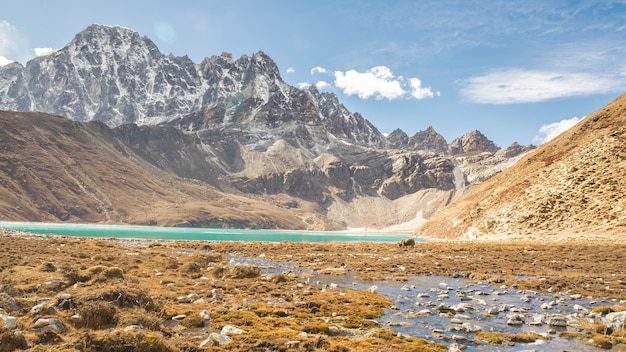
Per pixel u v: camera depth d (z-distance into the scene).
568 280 36.69
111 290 19.94
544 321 21.55
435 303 26.98
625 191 95.94
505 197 125.75
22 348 13.52
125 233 159.75
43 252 46.03
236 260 54.78
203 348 15.27
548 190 112.94
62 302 18.31
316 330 18.92
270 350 15.61
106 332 15.08
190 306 22.77
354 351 15.68
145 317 17.50
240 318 20.39
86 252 49.81
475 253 67.06
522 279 37.97
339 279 38.88
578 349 17.02
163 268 39.72
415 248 80.12
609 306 24.92
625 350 16.89
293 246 81.62
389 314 23.61
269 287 30.44
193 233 190.75
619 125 120.12
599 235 83.56
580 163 115.12
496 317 23.05
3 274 28.64
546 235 94.44
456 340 18.23
